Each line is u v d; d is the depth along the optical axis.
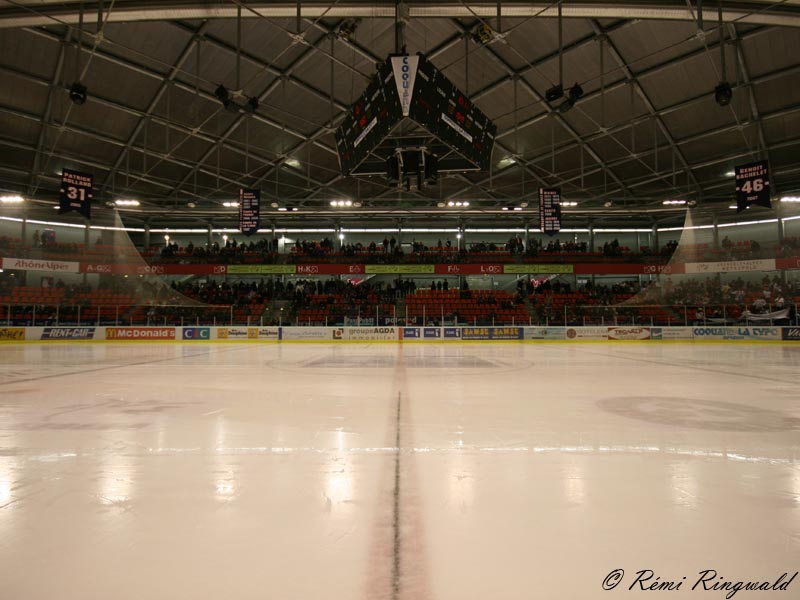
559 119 20.86
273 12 13.92
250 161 24.45
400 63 10.71
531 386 6.73
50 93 18.30
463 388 6.51
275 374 8.43
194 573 1.61
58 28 15.43
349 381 7.36
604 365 10.43
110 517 2.08
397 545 1.81
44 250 25.50
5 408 4.88
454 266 30.00
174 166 24.48
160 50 16.59
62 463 2.89
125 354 14.07
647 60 17.20
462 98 12.20
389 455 3.07
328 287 30.27
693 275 27.89
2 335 20.91
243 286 30.33
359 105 12.48
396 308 26.86
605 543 1.83
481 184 27.45
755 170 18.22
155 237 34.00
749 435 3.64
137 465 2.85
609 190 27.62
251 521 2.03
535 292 29.88
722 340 22.16
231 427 3.93
